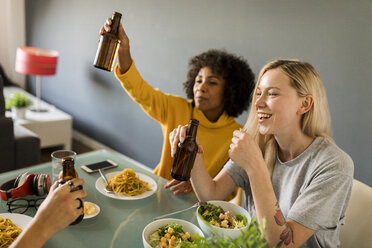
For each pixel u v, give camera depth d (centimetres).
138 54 313
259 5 221
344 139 193
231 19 237
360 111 184
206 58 171
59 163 115
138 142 327
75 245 92
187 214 114
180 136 111
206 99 167
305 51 202
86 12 365
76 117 408
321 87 107
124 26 323
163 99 173
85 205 107
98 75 362
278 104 102
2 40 466
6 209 105
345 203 104
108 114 358
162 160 171
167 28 282
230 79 167
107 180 127
